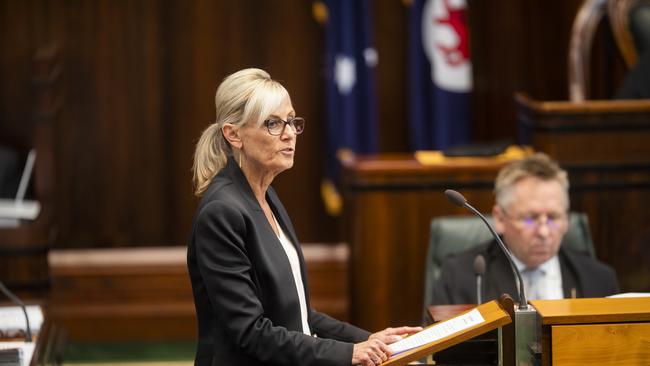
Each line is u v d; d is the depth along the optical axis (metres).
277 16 20.58
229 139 9.07
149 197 20.75
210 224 8.73
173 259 19.95
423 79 20.33
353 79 19.94
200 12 20.48
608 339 8.02
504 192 11.43
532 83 21.12
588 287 11.63
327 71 20.06
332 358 8.43
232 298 8.62
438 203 15.80
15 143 20.17
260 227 8.95
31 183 19.25
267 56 20.66
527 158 11.61
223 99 9.05
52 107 17.97
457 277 11.61
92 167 20.58
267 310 8.93
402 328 8.81
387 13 20.91
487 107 21.19
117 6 20.30
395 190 15.76
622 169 15.91
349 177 16.20
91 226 20.66
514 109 21.19
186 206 20.81
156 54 20.47
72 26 20.20
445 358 8.53
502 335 8.25
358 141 20.19
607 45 19.95
